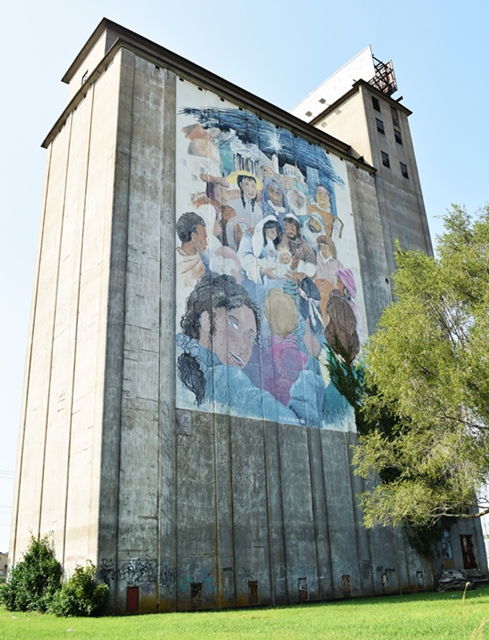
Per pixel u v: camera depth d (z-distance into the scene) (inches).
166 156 1240.8
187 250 1192.2
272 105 1521.9
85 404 1028.5
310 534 1160.8
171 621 719.1
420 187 1948.8
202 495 1031.0
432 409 893.2
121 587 884.6
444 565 1397.6
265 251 1344.7
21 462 1232.2
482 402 851.4
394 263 1710.1
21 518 1168.8
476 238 996.6
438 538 1393.9
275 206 1422.2
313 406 1288.1
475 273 965.8
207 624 660.1
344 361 1406.3
